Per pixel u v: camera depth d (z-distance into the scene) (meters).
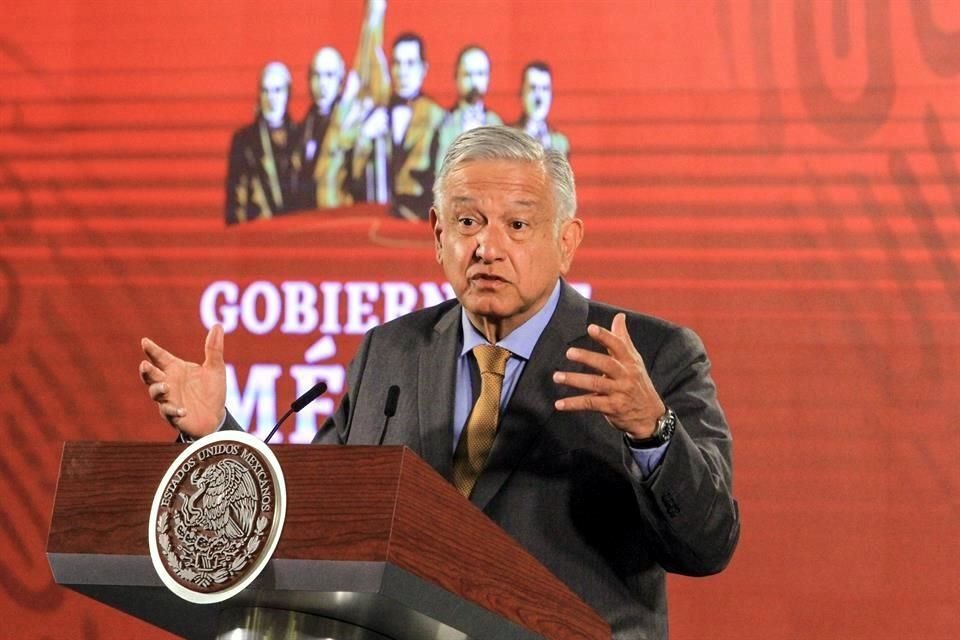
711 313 13.88
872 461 13.58
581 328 7.84
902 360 13.63
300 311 14.43
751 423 13.73
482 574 5.39
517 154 7.55
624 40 14.27
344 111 14.60
